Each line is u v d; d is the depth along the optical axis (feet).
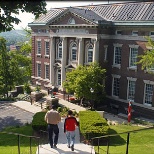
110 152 54.39
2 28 39.04
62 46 136.46
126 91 118.62
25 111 116.37
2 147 63.67
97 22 114.32
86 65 127.03
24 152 53.36
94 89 111.65
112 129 81.51
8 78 163.73
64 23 132.16
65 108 111.55
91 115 78.69
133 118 106.63
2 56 161.79
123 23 113.50
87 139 65.41
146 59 88.74
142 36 107.96
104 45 121.80
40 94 131.13
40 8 38.50
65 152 49.03
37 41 159.22
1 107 123.03
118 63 121.70
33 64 165.48
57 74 146.61
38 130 74.13
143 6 116.26
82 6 146.51
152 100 107.86
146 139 70.49
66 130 51.21
